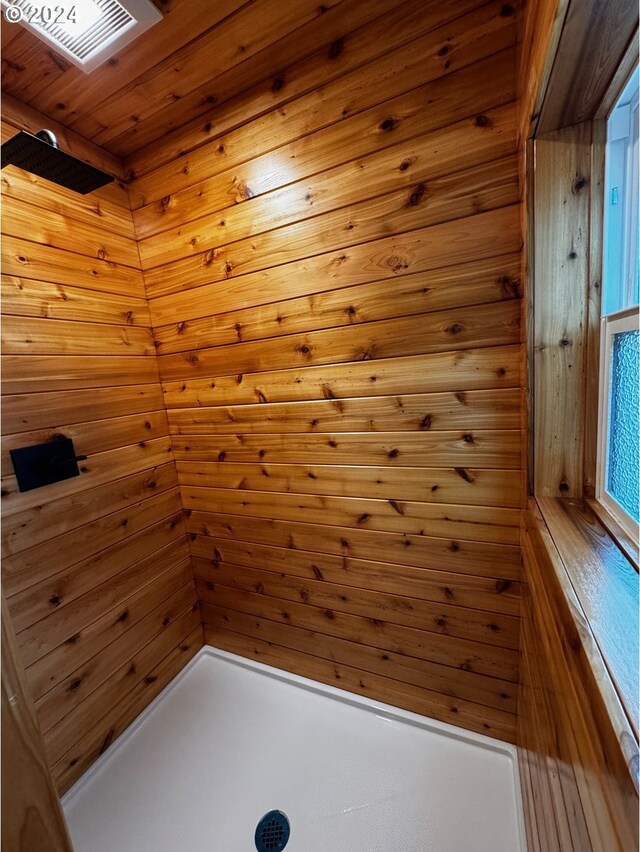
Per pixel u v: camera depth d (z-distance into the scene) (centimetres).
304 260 124
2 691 39
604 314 83
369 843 110
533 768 93
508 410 107
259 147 123
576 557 68
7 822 38
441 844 107
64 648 129
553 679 66
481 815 112
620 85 65
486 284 103
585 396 88
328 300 124
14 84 112
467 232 102
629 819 32
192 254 145
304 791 125
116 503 147
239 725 151
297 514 148
